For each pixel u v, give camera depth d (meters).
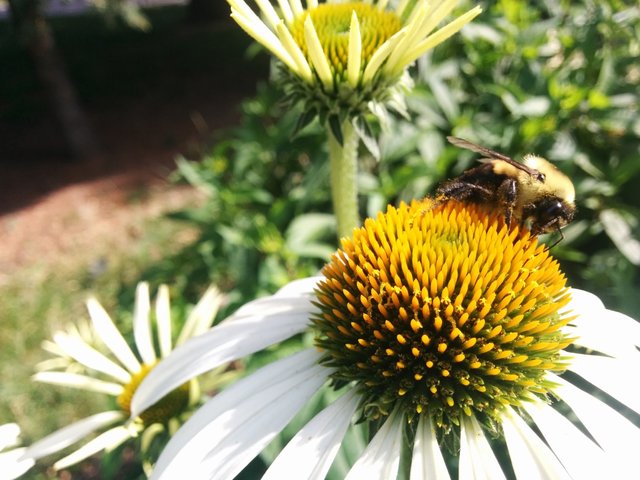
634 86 0.15
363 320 0.07
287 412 0.07
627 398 0.07
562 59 0.16
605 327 0.07
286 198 0.16
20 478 0.17
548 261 0.07
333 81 0.08
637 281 0.14
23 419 0.20
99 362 0.09
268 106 0.18
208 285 0.19
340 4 0.08
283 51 0.08
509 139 0.14
